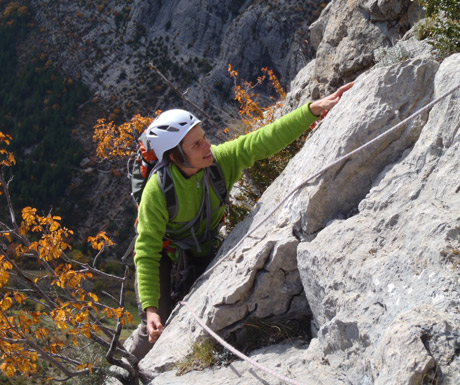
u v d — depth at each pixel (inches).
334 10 265.9
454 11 144.5
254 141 154.6
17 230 164.6
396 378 77.9
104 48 5319.9
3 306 153.6
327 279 111.8
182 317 151.2
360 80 135.6
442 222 94.6
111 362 158.9
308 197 126.6
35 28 5816.9
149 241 148.2
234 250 143.1
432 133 112.2
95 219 4621.1
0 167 166.6
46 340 165.8
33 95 5388.8
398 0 227.0
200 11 4736.7
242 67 4527.6
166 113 144.7
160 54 4948.3
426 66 120.0
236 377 121.8
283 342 128.4
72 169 4845.0
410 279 94.1
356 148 123.3
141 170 153.8
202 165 144.5
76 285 161.5
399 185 112.8
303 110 148.6
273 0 4421.8
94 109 5182.1
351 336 102.1
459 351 76.4
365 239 110.7
